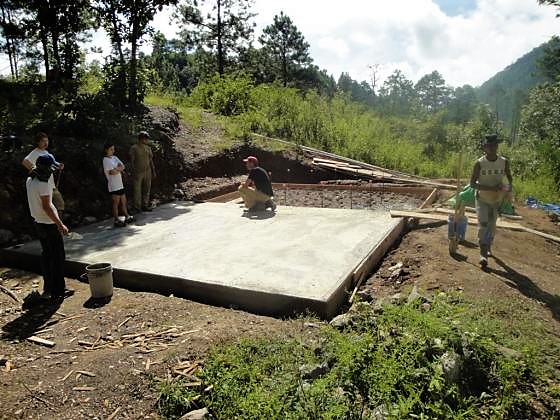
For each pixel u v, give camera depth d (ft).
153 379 11.34
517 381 11.55
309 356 12.16
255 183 28.53
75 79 45.44
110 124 35.88
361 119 60.80
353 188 37.47
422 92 288.51
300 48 145.18
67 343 13.65
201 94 61.16
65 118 34.06
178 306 16.03
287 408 10.12
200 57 109.19
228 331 13.83
